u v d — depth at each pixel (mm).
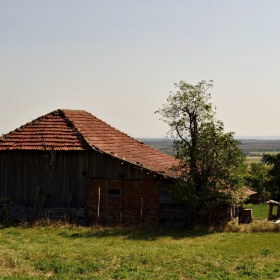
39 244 21234
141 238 23094
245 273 16406
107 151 28594
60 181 28531
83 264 17734
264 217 37125
